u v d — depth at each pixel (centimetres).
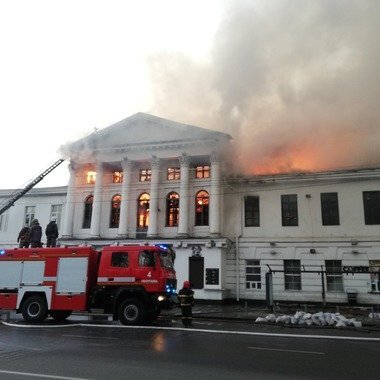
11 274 1638
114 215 2959
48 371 712
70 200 3000
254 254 2602
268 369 746
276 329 1419
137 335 1206
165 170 2934
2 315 1841
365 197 2489
